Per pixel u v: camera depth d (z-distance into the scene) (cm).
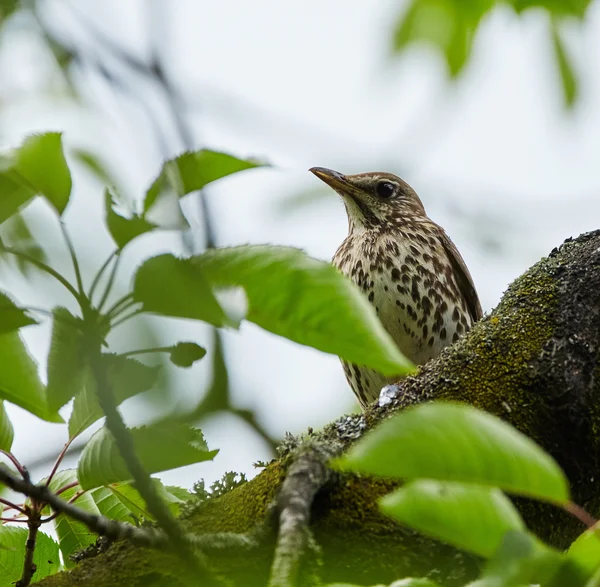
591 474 707
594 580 388
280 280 454
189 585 578
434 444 368
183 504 722
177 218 445
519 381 725
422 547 632
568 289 777
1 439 619
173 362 478
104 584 644
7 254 461
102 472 587
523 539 390
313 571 630
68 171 468
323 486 641
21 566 746
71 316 456
